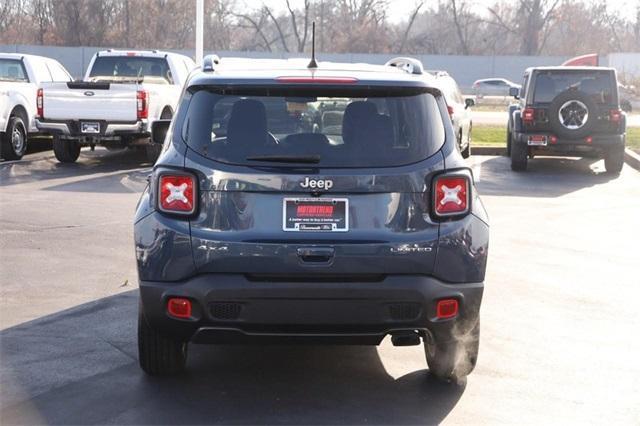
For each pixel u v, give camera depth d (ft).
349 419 16.69
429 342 17.72
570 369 19.92
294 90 16.75
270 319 16.33
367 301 16.29
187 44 240.53
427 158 16.63
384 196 16.42
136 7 236.63
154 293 16.58
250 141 16.53
